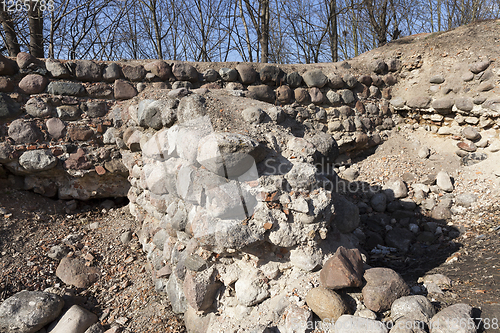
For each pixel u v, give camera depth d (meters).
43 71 4.40
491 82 5.25
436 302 2.36
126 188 4.83
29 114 4.31
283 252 2.62
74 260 3.74
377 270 2.46
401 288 2.32
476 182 4.97
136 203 4.35
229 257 2.72
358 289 2.40
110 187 4.75
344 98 5.93
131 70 4.82
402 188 5.03
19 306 2.97
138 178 4.09
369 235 4.48
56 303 3.09
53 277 3.57
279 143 2.98
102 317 3.19
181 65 5.07
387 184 5.20
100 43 9.42
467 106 5.40
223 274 2.69
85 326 3.01
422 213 4.80
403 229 4.48
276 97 5.55
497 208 4.44
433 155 5.61
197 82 5.26
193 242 2.83
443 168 5.36
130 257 3.91
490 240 3.66
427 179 5.16
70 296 3.34
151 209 3.74
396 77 6.36
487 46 5.46
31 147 4.24
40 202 4.40
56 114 4.43
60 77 4.49
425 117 6.02
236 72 5.39
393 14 9.20
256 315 2.45
